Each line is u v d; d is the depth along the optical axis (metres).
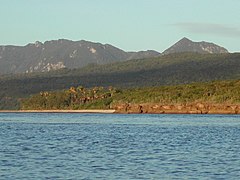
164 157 66.50
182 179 49.81
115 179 49.69
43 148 78.06
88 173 52.94
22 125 162.38
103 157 66.25
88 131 126.00
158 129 134.00
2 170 54.50
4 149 76.00
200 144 86.75
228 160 63.44
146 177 50.84
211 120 194.75
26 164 59.00
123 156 67.50
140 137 103.44
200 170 55.06
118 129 134.75
